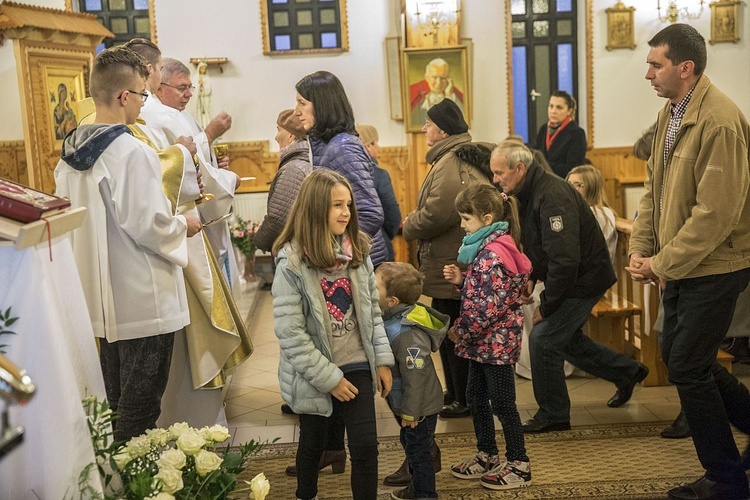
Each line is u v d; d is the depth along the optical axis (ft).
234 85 29.43
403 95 29.04
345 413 9.57
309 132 12.82
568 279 12.64
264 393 16.24
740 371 15.87
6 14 18.69
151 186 9.70
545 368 13.28
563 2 29.91
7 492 6.75
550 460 12.30
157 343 10.20
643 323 15.71
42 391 6.73
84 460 6.94
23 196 7.02
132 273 9.99
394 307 10.47
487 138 30.09
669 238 10.71
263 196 29.48
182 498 7.87
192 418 12.36
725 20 29.07
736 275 10.46
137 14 29.45
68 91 20.88
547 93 30.32
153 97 12.91
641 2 29.22
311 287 9.40
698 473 11.69
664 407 14.39
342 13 29.07
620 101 29.73
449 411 14.14
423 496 10.48
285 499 11.23
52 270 7.08
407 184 29.68
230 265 14.26
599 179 16.74
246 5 29.04
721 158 10.07
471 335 11.26
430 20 28.63
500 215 11.34
